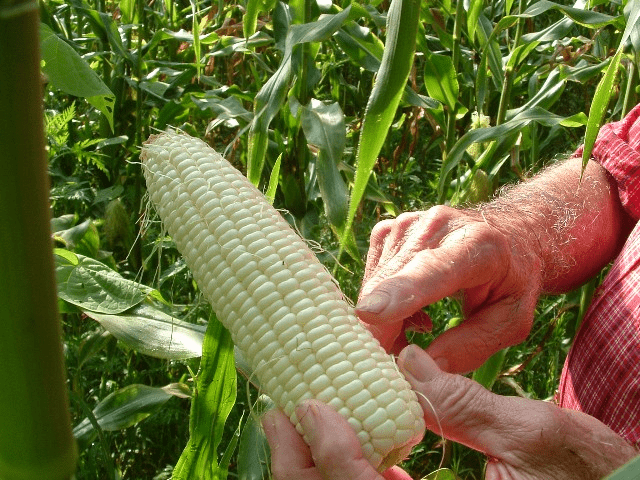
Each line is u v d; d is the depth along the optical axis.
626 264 0.60
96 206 1.14
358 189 0.45
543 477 0.44
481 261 0.55
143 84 1.18
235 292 0.44
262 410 0.62
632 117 0.70
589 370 0.60
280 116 1.07
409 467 0.88
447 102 0.99
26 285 0.17
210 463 0.59
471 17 1.05
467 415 0.44
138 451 0.84
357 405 0.42
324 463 0.41
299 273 0.44
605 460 0.44
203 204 0.46
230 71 1.47
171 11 1.55
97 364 0.87
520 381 1.02
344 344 0.43
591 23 0.91
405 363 0.46
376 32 1.56
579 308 0.95
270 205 0.48
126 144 1.23
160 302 0.70
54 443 0.19
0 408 0.18
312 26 0.82
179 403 0.84
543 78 1.34
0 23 0.15
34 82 0.15
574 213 0.66
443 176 0.90
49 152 0.95
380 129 0.44
